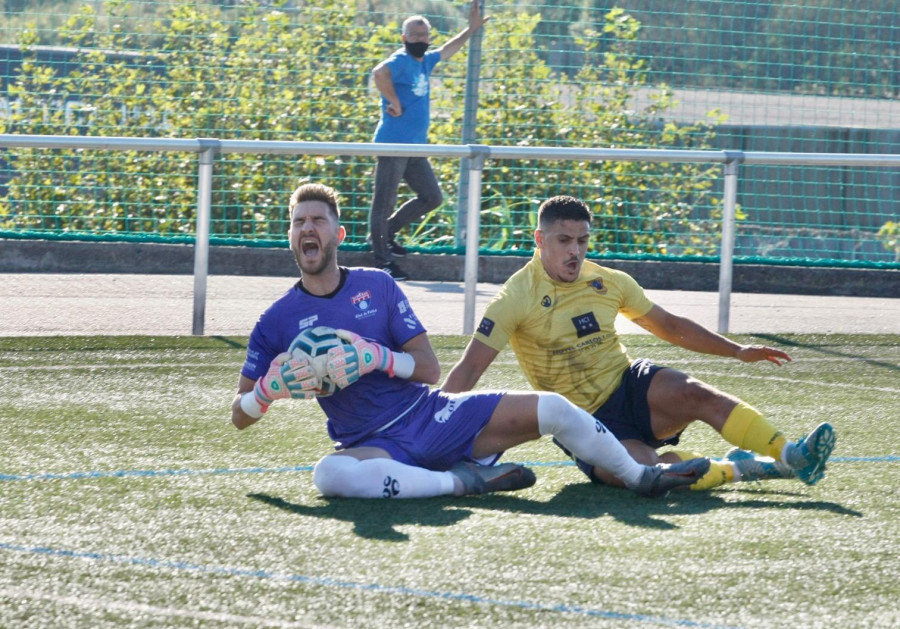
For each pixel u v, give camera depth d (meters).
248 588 9.17
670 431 13.62
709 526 11.09
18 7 33.50
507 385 19.27
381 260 29.81
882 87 35.69
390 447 12.34
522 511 11.63
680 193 34.00
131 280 29.20
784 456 12.51
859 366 21.41
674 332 14.20
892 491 12.70
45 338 21.56
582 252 13.64
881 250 35.06
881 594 9.32
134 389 17.84
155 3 33.81
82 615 8.59
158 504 11.59
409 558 9.91
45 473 12.77
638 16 34.50
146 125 33.75
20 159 32.47
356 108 33.81
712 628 8.55
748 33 34.88
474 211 23.20
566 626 8.54
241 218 32.72
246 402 12.37
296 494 12.12
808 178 35.53
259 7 33.97
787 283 32.16
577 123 34.16
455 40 30.25
